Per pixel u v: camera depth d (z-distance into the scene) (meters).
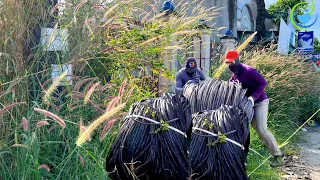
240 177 1.52
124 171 1.43
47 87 2.90
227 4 15.05
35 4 3.04
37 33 3.11
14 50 2.71
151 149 1.39
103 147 2.81
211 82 1.94
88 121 2.88
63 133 2.64
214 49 8.80
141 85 4.25
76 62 3.05
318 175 5.41
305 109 9.85
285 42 17.22
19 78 2.46
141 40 4.00
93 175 2.57
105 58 3.54
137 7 4.14
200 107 1.84
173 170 1.39
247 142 1.68
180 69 5.30
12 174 2.36
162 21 4.38
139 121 1.43
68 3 3.23
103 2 3.63
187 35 4.68
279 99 7.87
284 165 5.85
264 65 8.45
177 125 1.44
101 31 3.58
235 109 1.64
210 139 1.52
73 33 3.21
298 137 7.93
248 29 19.28
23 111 2.63
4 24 2.70
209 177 1.49
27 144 2.14
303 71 9.86
